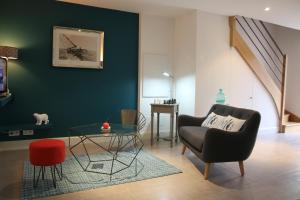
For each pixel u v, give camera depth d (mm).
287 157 4105
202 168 3447
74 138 4703
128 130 3434
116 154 3885
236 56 5543
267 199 2570
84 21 4703
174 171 3283
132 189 2732
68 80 4641
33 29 4320
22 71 4281
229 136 3043
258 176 3217
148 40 5273
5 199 2426
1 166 3346
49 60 4469
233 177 3160
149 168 3377
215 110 4180
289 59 7094
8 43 4156
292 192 2752
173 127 4945
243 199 2557
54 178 2812
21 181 2855
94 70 4848
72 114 4703
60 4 4496
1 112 4199
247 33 6668
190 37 5117
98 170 3266
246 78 5734
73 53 4617
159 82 5426
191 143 3533
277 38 7316
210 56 5188
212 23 5164
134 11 5074
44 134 4496
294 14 5074
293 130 6465
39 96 4434
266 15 5188
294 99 7023
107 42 4930
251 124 3148
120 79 5102
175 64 5559
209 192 2705
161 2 4516
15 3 4168
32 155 2664
